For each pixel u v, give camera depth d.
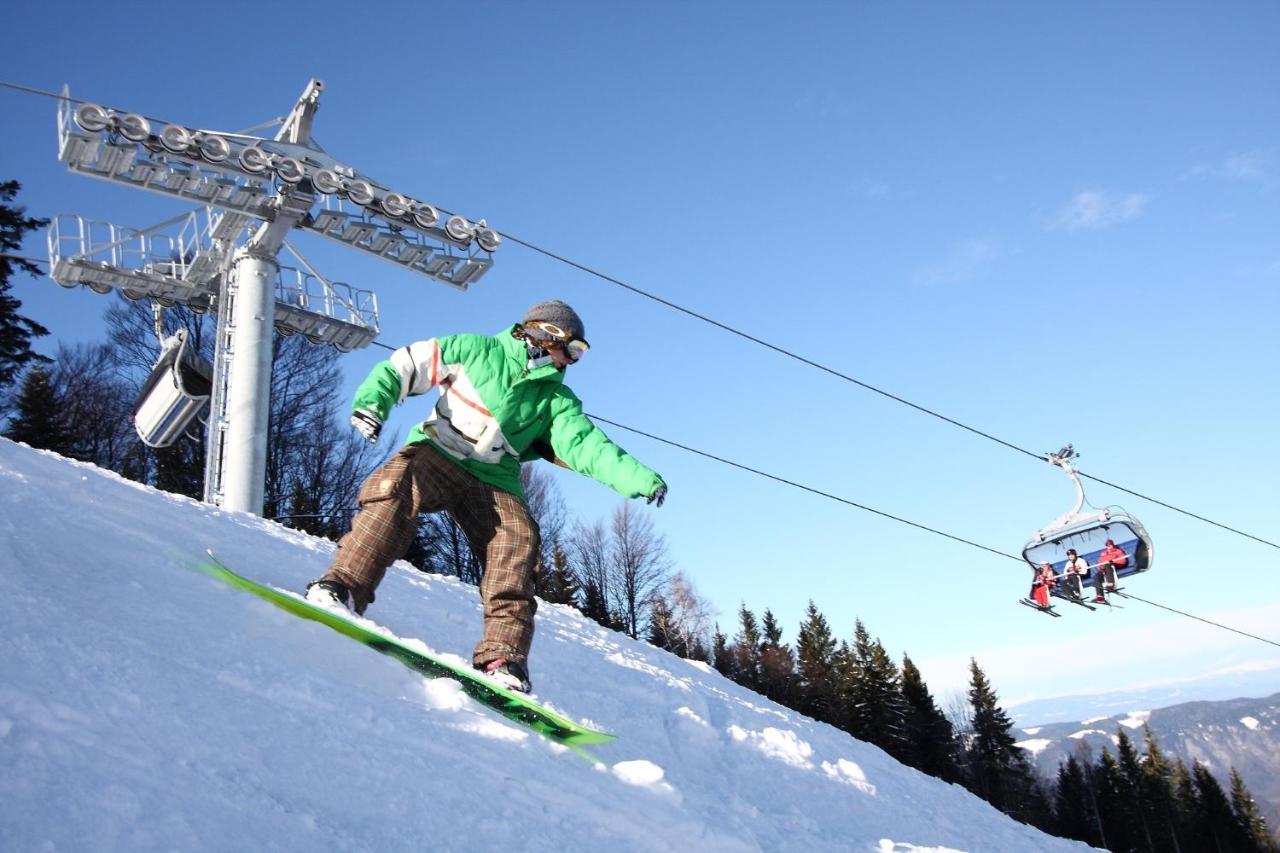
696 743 5.30
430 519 28.69
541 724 3.11
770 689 39.38
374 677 2.81
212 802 1.70
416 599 6.44
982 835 5.93
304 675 2.57
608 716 5.18
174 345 11.54
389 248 13.70
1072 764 59.44
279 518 25.38
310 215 13.13
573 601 35.62
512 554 3.57
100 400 27.08
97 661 2.10
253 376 12.46
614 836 2.36
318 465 27.16
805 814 4.58
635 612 37.03
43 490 3.75
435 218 13.66
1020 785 51.44
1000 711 52.44
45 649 2.05
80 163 11.71
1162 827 58.09
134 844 1.46
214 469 12.52
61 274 13.07
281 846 1.65
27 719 1.72
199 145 12.12
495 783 2.37
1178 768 62.88
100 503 4.19
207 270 13.54
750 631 46.72
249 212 12.53
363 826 1.88
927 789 7.28
